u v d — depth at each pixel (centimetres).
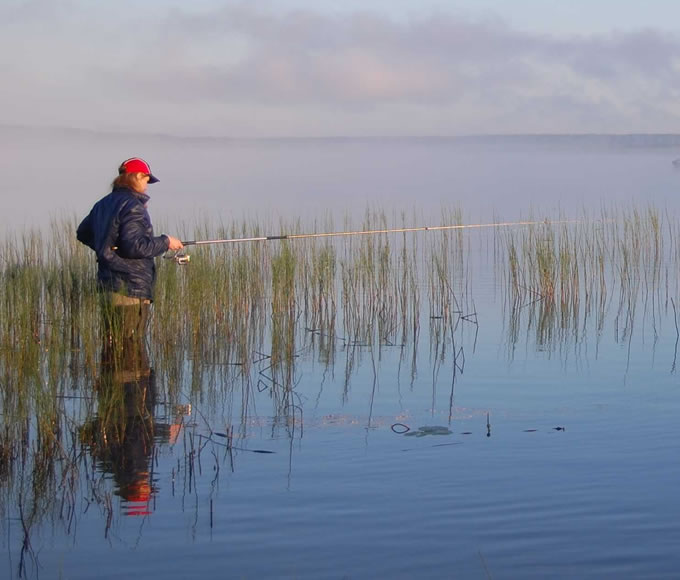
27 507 523
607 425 674
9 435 607
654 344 962
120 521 504
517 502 525
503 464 589
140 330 868
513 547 469
